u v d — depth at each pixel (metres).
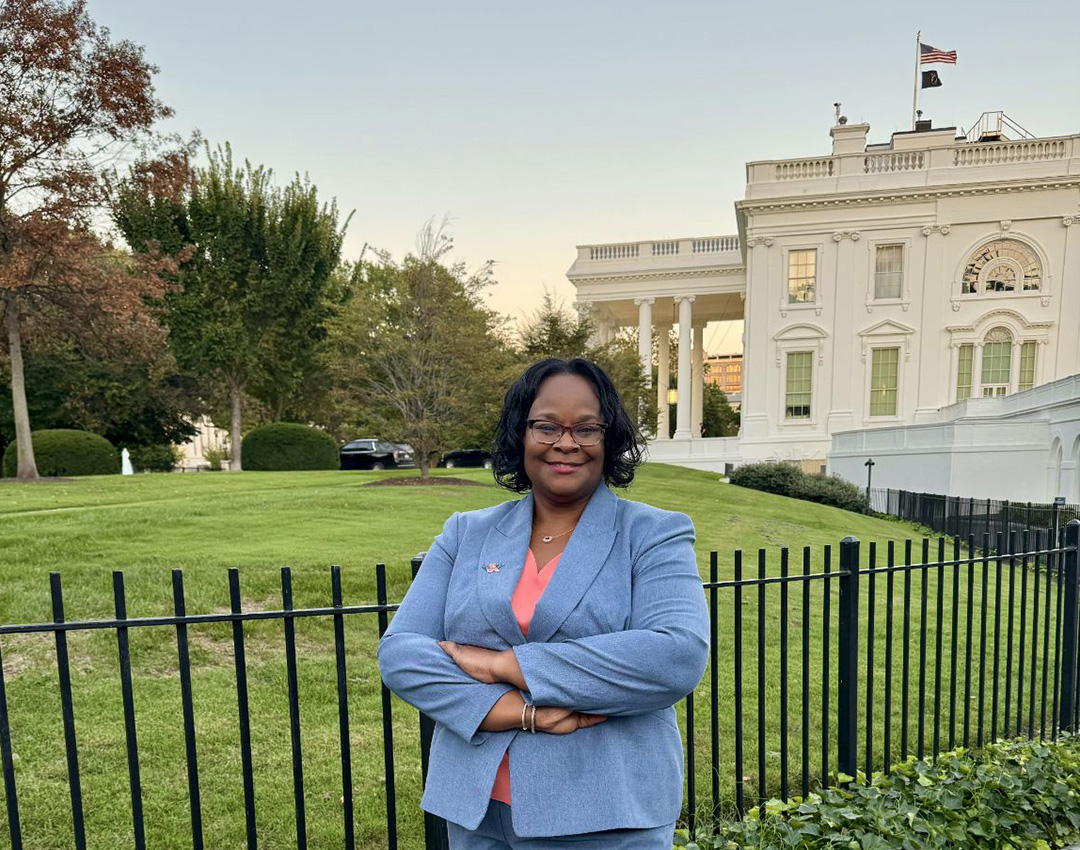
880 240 25.70
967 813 2.62
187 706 1.78
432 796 1.33
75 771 1.71
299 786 1.92
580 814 1.21
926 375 25.53
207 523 7.43
